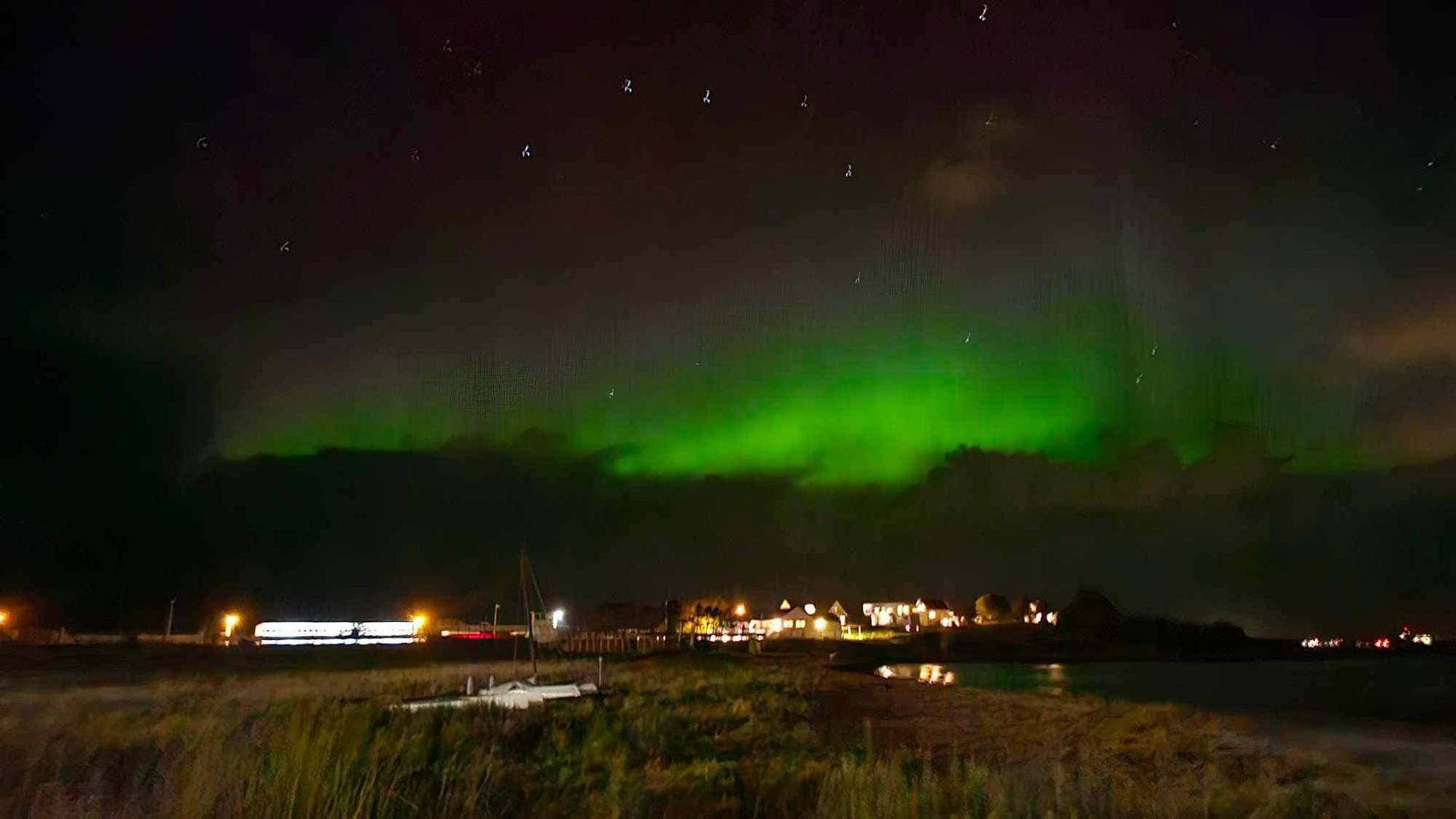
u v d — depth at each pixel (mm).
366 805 9664
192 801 8938
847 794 11070
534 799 11727
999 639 132625
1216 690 57562
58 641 88750
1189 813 12148
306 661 59062
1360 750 23734
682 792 12789
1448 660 132875
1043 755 18844
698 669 55469
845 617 137125
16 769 11211
